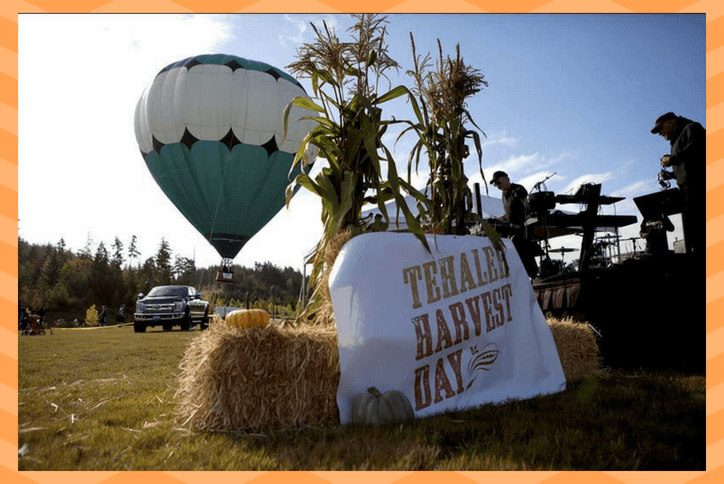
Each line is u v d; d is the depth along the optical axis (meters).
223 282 20.77
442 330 2.98
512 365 3.28
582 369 3.78
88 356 6.24
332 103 3.39
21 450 1.98
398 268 2.96
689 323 4.14
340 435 2.28
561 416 2.47
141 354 6.50
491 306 3.31
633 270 4.29
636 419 2.34
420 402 2.80
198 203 20.12
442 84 3.86
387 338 2.75
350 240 3.00
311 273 3.58
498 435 2.20
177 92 18.92
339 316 2.71
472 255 3.35
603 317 4.31
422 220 3.84
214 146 19.12
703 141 4.13
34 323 15.48
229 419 2.43
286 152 19.94
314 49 3.35
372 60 3.46
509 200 5.98
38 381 3.98
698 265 4.13
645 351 4.23
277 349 2.55
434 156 3.82
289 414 2.53
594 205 5.71
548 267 5.78
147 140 20.06
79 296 58.06
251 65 19.77
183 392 2.71
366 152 3.30
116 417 2.66
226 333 2.51
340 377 2.63
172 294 15.68
